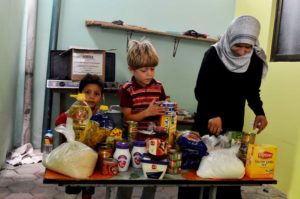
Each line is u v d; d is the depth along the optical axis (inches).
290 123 116.6
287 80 120.0
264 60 80.3
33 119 146.6
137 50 66.4
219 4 162.2
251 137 60.7
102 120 58.1
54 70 132.7
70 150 49.8
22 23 138.9
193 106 165.2
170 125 59.6
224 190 80.2
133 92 69.7
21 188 104.0
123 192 71.2
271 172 56.8
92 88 72.0
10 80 127.0
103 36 148.0
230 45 75.2
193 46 161.0
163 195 106.1
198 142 57.6
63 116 64.1
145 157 51.7
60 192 103.3
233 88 78.6
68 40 144.9
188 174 54.9
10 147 137.1
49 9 143.9
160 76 159.0
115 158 52.9
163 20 155.5
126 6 149.7
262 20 137.8
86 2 144.8
